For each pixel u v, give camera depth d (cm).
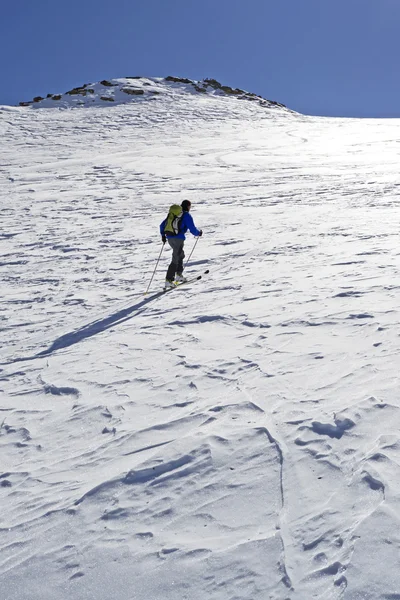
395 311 570
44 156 3353
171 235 921
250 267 1002
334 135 4309
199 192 2227
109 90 6712
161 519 295
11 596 256
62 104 5997
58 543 291
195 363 528
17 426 457
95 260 1246
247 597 230
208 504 300
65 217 1850
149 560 264
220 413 406
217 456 346
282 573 239
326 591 224
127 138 4097
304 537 258
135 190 2341
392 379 403
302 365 468
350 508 271
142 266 1153
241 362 507
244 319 653
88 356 615
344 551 242
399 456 304
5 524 318
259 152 3431
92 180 2627
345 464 309
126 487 332
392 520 254
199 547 267
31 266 1231
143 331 684
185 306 784
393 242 1027
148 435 394
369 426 342
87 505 321
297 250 1097
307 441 341
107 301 899
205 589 240
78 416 454
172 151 3500
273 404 403
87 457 382
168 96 6512
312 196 1941
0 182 2620
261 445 348
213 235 1409
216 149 3584
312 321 592
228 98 6812
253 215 1667
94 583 255
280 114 6047
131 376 524
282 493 296
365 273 789
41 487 353
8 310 899
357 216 1448
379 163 2753
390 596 214
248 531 272
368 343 491
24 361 642
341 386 410
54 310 876
